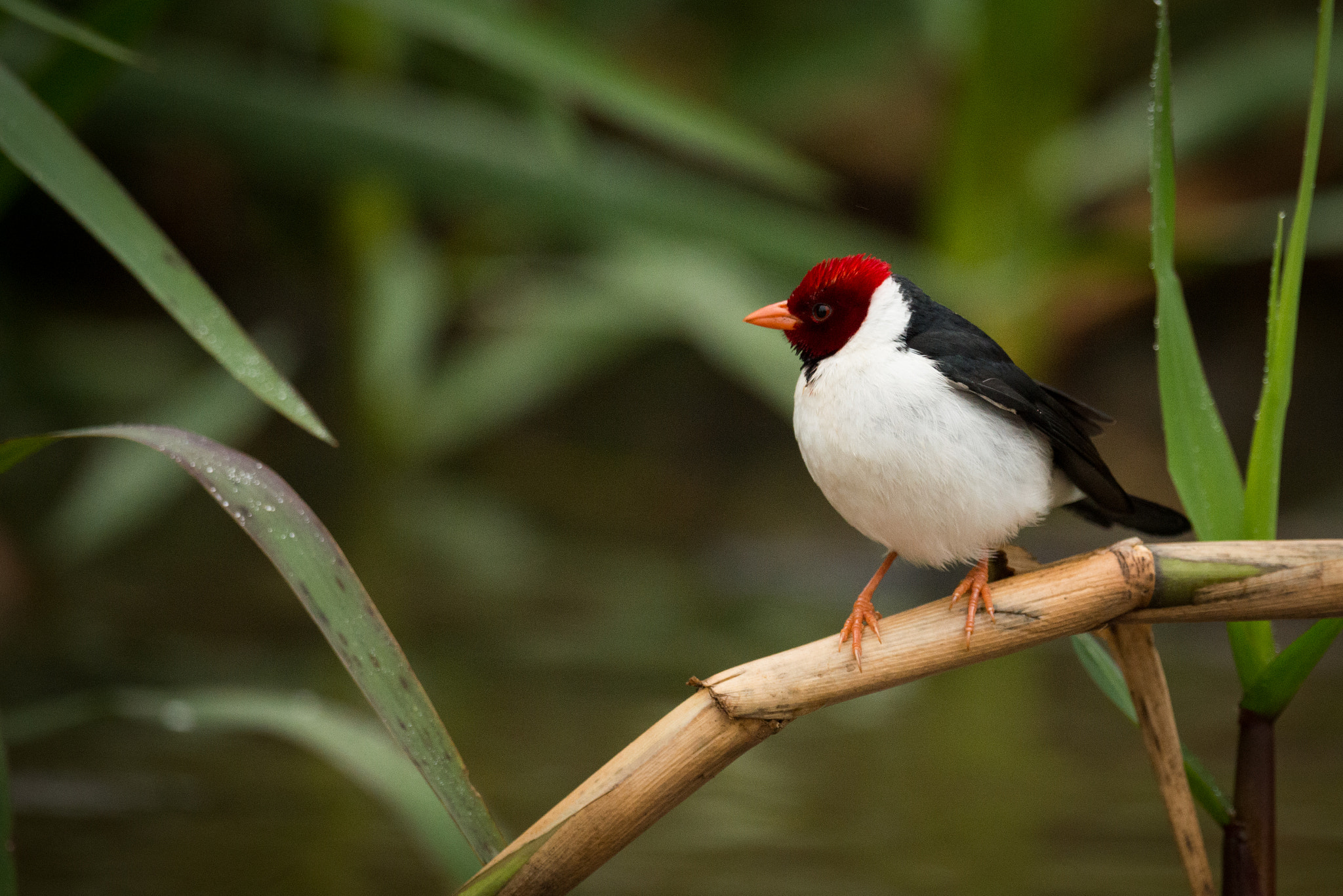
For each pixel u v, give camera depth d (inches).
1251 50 562.9
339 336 590.6
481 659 370.3
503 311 628.7
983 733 318.3
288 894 220.4
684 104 360.8
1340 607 157.0
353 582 153.4
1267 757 178.5
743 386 763.4
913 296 205.6
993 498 191.3
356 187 565.0
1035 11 453.4
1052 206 487.5
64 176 178.5
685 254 510.3
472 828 150.7
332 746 205.3
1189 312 722.2
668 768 157.8
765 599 447.2
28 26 323.0
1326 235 526.0
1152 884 224.8
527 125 467.5
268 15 591.2
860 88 756.0
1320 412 677.3
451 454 663.8
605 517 564.7
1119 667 183.8
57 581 452.8
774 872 231.6
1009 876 228.7
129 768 285.7
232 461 156.3
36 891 220.2
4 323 741.3
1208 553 159.9
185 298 177.3
